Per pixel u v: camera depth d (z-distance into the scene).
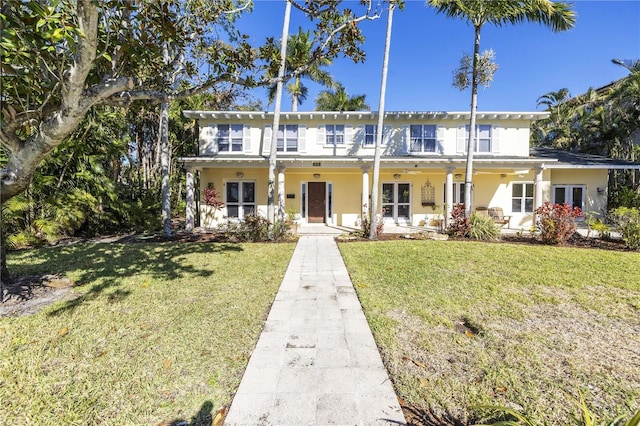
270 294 4.80
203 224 14.03
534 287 5.12
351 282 5.46
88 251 8.09
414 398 2.36
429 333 3.47
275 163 11.27
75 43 2.88
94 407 2.26
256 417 2.13
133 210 12.92
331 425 2.06
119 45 3.76
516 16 10.05
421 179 14.48
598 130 19.95
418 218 14.52
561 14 9.59
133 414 2.19
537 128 26.66
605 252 7.97
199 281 5.45
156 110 18.33
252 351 3.06
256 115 13.79
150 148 21.80
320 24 4.63
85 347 3.10
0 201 4.05
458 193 14.66
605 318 3.89
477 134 14.18
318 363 2.84
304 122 14.22
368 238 10.48
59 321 3.70
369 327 3.62
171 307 4.18
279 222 10.82
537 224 10.41
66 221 10.02
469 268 6.35
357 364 2.82
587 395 2.39
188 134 22.28
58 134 3.44
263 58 4.65
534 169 12.66
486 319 3.85
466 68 10.48
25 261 6.80
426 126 14.20
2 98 3.72
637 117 17.39
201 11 4.52
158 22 3.78
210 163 12.37
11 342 3.17
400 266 6.54
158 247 8.77
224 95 16.08
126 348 3.09
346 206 14.63
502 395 2.40
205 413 2.21
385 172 14.39
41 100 4.08
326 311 4.12
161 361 2.86
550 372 2.71
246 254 7.90
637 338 3.36
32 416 2.16
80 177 11.15
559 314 4.01
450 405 2.29
